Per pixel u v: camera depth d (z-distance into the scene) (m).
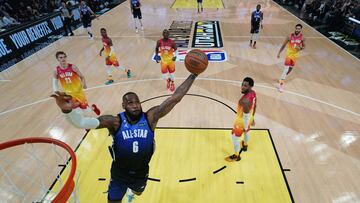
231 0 20.02
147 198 4.02
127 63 9.08
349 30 11.68
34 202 3.96
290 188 4.19
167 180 4.34
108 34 12.40
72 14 13.65
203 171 4.51
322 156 4.84
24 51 10.63
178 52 9.91
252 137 5.31
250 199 3.98
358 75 7.98
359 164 4.67
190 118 5.97
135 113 2.45
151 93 7.10
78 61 9.37
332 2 13.35
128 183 2.85
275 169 4.54
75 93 5.44
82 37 12.14
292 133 5.44
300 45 6.45
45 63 9.43
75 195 3.39
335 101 6.60
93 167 4.62
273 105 6.43
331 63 8.84
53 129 5.79
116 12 16.94
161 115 2.60
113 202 3.06
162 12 16.53
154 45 10.77
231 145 5.12
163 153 4.92
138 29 13.04
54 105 6.80
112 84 7.65
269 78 7.81
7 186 4.31
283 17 14.85
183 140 5.26
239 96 6.87
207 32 12.25
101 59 9.52
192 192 4.12
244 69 8.43
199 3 16.30
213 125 5.71
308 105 6.43
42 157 4.93
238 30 12.51
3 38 9.67
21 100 7.06
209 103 6.57
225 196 4.04
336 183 4.29
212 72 8.27
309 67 8.55
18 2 14.59
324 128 5.59
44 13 14.76
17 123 6.06
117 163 2.72
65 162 4.78
